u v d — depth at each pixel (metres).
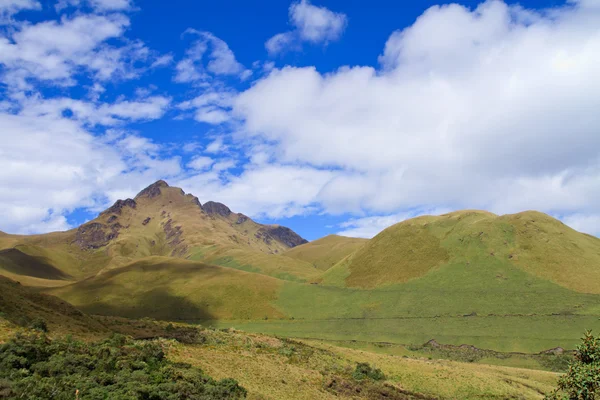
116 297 197.12
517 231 188.00
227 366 52.91
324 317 167.38
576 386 29.89
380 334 144.50
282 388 49.62
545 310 138.50
